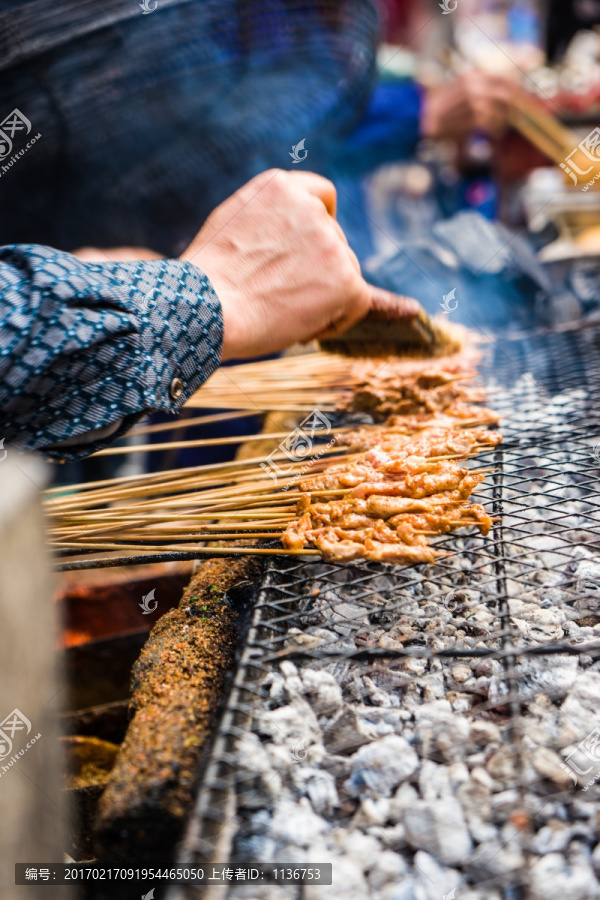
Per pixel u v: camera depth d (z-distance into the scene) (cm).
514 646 121
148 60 261
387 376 228
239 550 143
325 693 119
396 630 135
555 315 336
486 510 156
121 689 198
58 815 85
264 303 147
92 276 122
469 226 339
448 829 96
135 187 279
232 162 286
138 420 129
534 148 464
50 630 84
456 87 462
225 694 118
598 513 166
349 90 290
